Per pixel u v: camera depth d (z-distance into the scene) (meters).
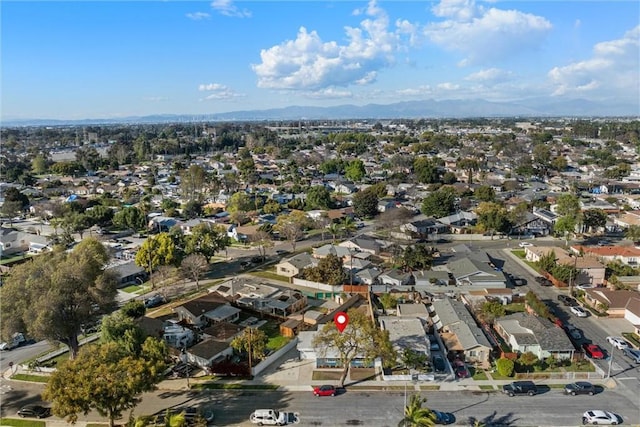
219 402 42.12
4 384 46.44
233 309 61.41
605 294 62.12
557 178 160.25
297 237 98.94
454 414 39.72
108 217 110.75
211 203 135.00
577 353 48.38
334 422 38.88
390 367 47.28
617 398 41.88
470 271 70.50
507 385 43.09
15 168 183.00
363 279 72.25
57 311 45.47
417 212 117.50
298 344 50.44
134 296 70.06
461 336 50.84
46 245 93.06
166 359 47.31
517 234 100.12
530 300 59.97
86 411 35.31
